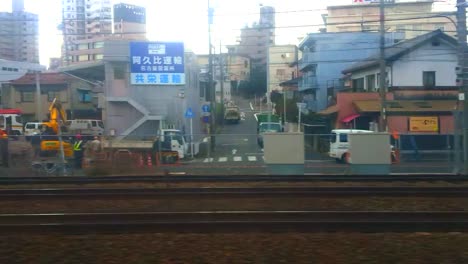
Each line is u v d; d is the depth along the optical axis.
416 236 7.34
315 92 44.12
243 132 44.28
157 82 30.36
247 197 11.81
